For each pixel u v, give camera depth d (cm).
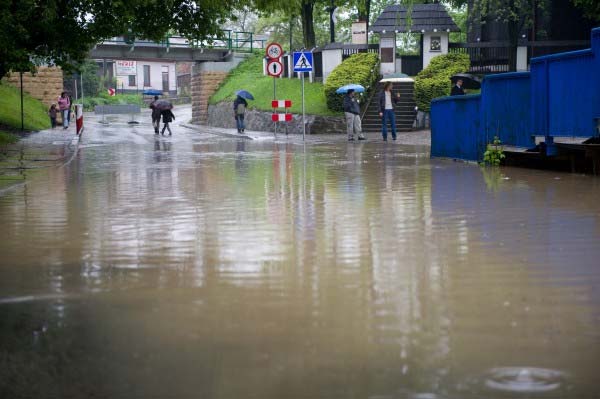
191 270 674
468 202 1134
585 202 1109
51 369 414
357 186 1401
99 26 3272
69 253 766
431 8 5222
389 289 590
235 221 973
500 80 1844
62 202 1216
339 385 385
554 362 415
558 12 4903
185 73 13450
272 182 1514
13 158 2358
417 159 2170
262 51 6862
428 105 4494
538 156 1733
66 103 4881
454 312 519
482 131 1911
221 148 2991
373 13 7238
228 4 3525
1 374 408
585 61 1502
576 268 661
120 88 12619
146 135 4384
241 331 479
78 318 518
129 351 443
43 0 2969
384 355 429
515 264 682
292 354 432
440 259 709
